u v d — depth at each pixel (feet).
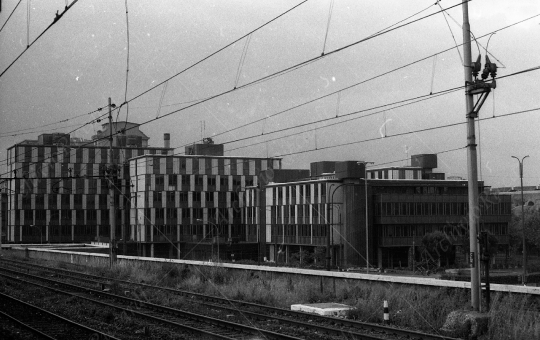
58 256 179.83
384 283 70.33
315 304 70.38
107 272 121.60
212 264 104.32
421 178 298.56
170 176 307.17
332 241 247.91
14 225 317.22
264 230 293.43
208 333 50.80
